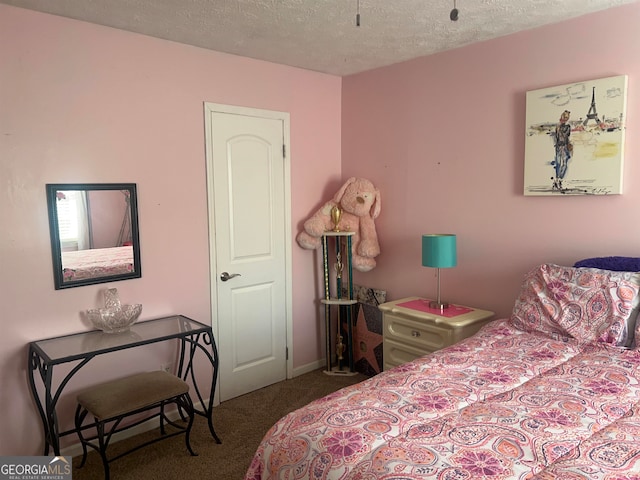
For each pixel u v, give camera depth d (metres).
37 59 2.41
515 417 1.49
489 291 3.04
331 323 3.95
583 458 1.26
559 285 2.37
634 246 2.42
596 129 2.48
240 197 3.30
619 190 2.43
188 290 3.08
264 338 3.53
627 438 1.36
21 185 2.40
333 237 3.88
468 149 3.08
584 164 2.53
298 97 3.60
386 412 1.56
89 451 2.67
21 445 2.47
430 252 2.95
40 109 2.44
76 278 2.59
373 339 3.66
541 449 1.31
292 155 3.60
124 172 2.75
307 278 3.79
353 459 1.32
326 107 3.79
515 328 2.44
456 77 3.11
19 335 2.43
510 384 1.79
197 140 3.05
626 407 1.56
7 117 2.34
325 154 3.82
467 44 3.01
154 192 2.88
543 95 2.66
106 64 2.64
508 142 2.88
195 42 2.93
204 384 3.20
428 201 3.34
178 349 3.05
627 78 2.39
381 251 3.67
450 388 1.75
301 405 3.23
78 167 2.58
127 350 2.84
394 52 3.18
